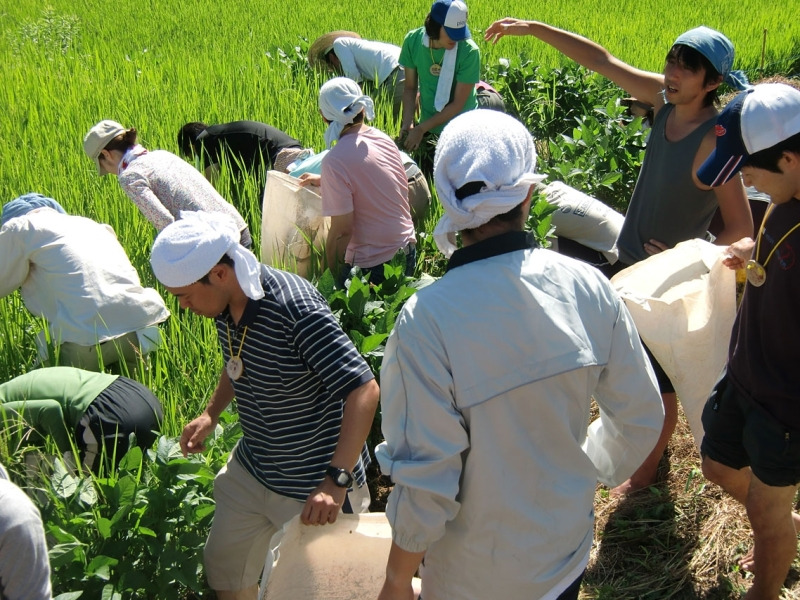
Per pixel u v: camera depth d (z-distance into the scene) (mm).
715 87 3664
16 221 4254
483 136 2121
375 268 4855
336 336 2631
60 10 13648
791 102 2539
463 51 6645
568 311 2146
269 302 2629
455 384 2086
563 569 2236
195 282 2537
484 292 2109
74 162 6715
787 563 3006
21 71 9594
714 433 3072
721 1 15227
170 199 5137
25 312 4719
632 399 2268
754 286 2785
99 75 9336
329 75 9289
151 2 14266
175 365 4352
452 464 2104
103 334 4281
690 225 3922
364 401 2602
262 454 2865
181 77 9109
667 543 3594
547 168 6691
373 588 2664
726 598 3324
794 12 14422
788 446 2756
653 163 3932
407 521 2115
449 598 2289
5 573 1916
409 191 5832
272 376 2682
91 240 4406
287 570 2631
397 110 8281
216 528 3002
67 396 3500
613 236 5418
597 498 3871
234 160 6504
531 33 4562
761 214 4852
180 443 3137
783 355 2725
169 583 2938
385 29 11938
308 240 4914
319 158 5688
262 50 10664
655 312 3375
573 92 8602
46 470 3436
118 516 2963
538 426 2150
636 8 14344
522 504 2166
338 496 2572
